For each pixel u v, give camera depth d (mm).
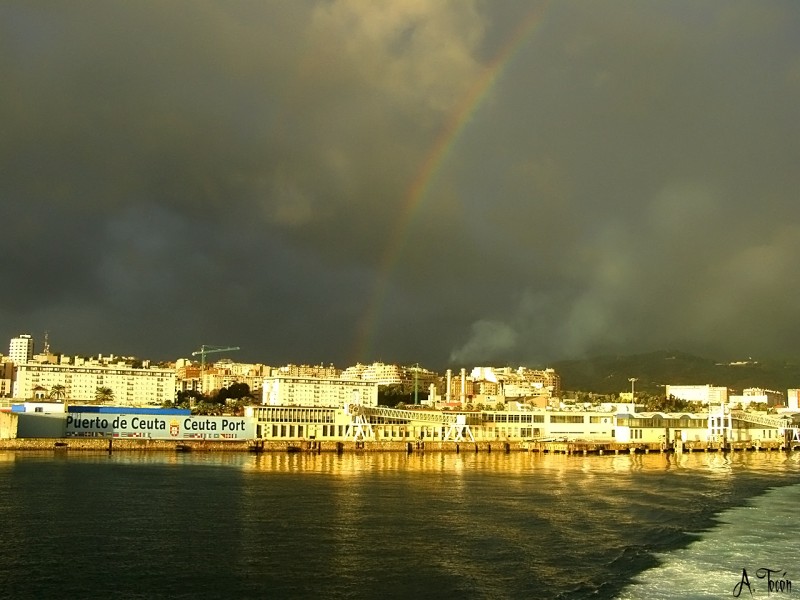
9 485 133875
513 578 70688
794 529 95938
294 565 74875
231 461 199250
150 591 66062
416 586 68000
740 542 87188
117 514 103062
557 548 83438
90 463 182250
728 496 129875
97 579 69500
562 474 171875
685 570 73562
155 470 167500
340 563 75812
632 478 163750
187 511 106125
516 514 106500
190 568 73438
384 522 98562
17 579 69312
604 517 104688
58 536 87812
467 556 79250
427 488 137750
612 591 66250
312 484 142125
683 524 99438
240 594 65250
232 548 82000
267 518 100688
